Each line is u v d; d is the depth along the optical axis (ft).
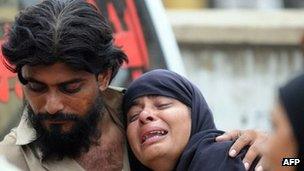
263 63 24.54
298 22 24.64
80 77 8.34
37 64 8.12
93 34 8.34
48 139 8.46
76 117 8.41
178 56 12.42
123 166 9.07
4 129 10.41
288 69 24.50
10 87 10.35
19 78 8.38
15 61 8.25
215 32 24.54
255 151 8.63
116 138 9.07
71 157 8.71
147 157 8.81
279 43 24.45
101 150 8.94
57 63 8.16
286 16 24.94
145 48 12.17
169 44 12.35
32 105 8.39
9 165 6.96
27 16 8.28
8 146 8.68
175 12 25.59
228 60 24.62
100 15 8.54
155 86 8.85
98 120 8.78
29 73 8.23
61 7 8.38
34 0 11.28
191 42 24.62
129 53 12.03
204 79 24.67
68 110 8.36
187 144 8.87
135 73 11.94
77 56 8.18
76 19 8.29
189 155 8.72
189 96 8.96
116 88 9.27
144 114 8.78
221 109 24.68
